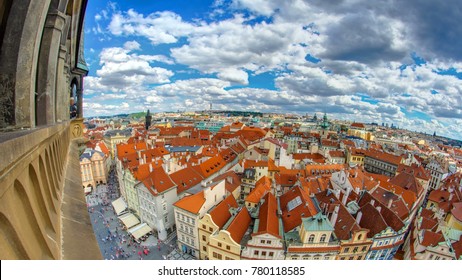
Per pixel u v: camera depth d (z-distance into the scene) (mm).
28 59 8516
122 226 60125
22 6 8289
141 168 61531
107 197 80438
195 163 74812
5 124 8367
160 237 53094
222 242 38250
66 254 8008
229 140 118625
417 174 87250
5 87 8297
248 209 49156
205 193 45750
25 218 6328
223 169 79500
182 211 45812
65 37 15391
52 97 12305
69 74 21578
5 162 4855
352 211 48594
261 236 36219
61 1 11789
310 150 116188
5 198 5105
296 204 45812
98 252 9609
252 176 65375
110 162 113562
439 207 64812
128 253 49500
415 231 51062
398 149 138375
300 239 38750
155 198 51250
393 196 58094
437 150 155375
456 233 47656
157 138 134250
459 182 83125
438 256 42031
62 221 9547
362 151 116812
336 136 171125
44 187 8766
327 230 37125
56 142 12422
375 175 75312
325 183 64250
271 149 92688
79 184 15016
